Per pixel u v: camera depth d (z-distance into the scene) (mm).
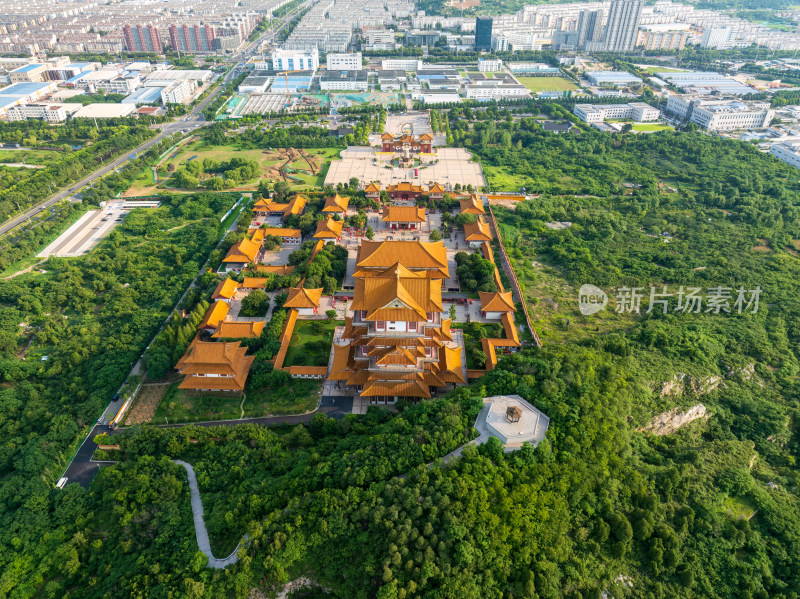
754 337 145875
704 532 97562
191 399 129000
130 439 111188
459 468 90750
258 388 130375
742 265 181375
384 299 119500
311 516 86188
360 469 91375
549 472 92500
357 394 128875
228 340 142500
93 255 191125
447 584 77938
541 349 126000
